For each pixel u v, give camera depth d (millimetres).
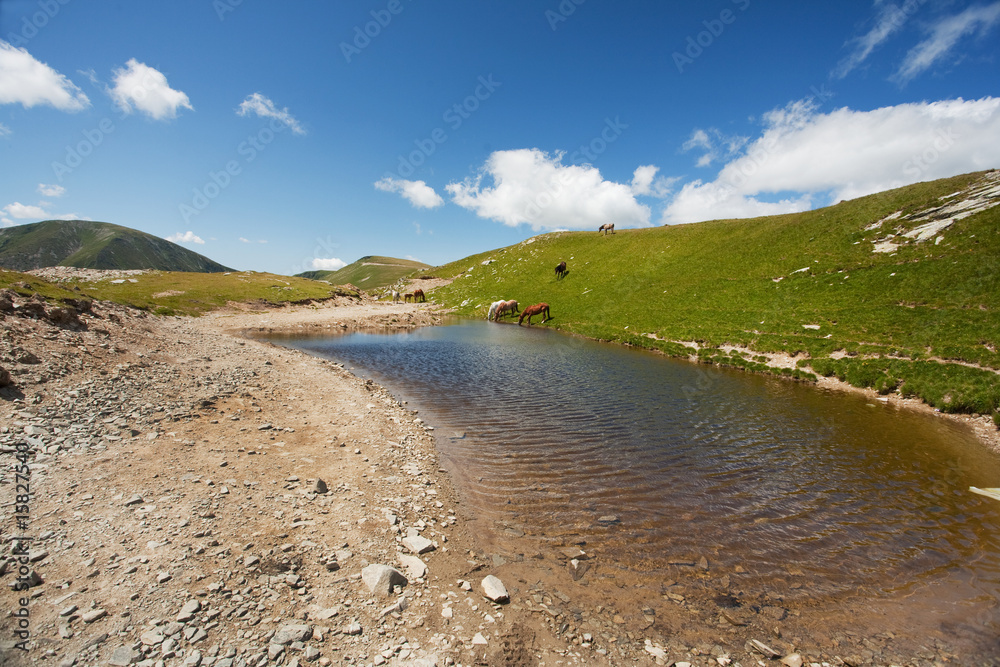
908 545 8203
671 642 5633
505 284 70562
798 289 37438
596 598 6418
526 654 5172
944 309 26016
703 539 8219
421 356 28562
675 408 17297
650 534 8328
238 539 6641
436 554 7148
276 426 12391
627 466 11586
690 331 34688
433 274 99312
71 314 17641
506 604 6074
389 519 7914
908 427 15391
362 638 5039
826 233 47250
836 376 22844
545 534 8180
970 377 18219
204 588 5430
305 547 6699
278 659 4551
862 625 6145
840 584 7035
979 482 10984
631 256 65000
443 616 5633
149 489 7812
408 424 14211
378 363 25812
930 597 6777
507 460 11781
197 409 12656
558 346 34156
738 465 11828
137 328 21578
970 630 6082
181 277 65125
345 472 9875
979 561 7738
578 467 11438
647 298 48156
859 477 11180
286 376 19016
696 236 64562
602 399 18422
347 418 14031
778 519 9047
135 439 9953
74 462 8438
